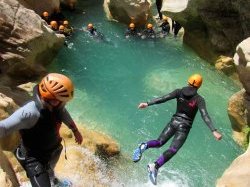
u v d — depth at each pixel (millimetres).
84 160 8180
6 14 11102
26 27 11562
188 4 13992
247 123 10344
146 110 11570
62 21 17031
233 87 12867
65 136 8758
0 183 4297
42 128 4113
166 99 7238
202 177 9180
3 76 11102
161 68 13984
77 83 12680
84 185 7527
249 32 12539
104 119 10961
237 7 12594
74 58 14211
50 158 4582
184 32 15430
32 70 11883
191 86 7195
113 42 15750
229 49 13617
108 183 8141
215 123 11078
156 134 10594
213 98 12195
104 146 9125
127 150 9797
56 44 13430
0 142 6723
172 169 9352
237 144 10344
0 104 7492
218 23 13586
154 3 18953
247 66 9352
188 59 14547
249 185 6566
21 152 4488
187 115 7195
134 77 13352
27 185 6109
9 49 11086
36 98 4027
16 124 3906
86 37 15883
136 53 14977
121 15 17391
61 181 5832
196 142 10398
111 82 12961
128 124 10898
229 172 7188
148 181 8695
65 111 4461
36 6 16141
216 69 13680
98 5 19312
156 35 16328
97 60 14258
